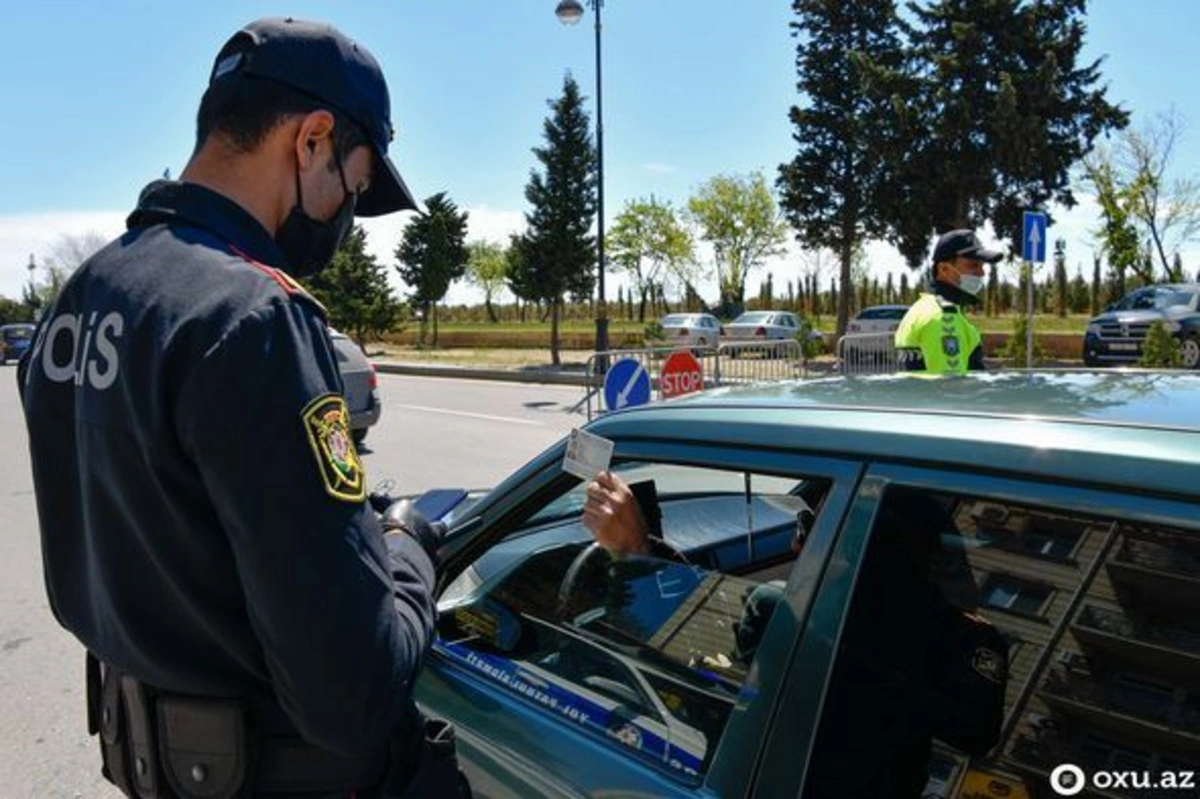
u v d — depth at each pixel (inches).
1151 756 44.2
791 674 53.5
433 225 1496.1
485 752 69.5
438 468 348.8
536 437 424.8
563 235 946.1
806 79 1000.2
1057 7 844.0
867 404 61.0
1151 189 950.4
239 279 44.6
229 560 44.6
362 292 1406.3
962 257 186.5
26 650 177.2
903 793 52.6
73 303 49.6
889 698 52.6
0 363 1286.9
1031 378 68.3
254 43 48.9
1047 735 47.9
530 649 75.4
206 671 46.3
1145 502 43.5
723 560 78.0
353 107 50.7
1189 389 59.7
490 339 1551.4
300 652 42.1
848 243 1022.4
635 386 313.7
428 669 79.7
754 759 53.6
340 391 46.3
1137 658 44.6
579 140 943.0
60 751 139.6
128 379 43.9
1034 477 47.5
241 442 41.3
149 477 43.9
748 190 1728.6
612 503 75.0
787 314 1069.1
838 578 53.2
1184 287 666.8
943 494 50.8
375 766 50.8
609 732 64.1
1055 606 47.3
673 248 1903.3
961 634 50.6
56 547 51.6
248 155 49.1
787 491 74.2
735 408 66.5
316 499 42.5
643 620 69.2
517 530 85.4
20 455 411.8
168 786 49.7
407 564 54.8
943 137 848.9
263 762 47.9
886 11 964.0
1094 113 850.1
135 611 46.6
